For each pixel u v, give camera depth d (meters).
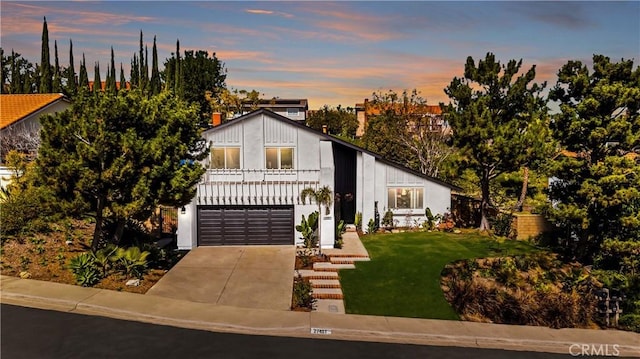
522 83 24.66
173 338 12.05
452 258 20.66
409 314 14.93
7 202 19.41
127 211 15.77
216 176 23.78
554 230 24.31
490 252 21.70
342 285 17.34
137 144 15.58
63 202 15.38
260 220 22.67
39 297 14.05
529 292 17.02
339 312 14.93
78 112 16.17
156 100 17.91
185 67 56.16
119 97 16.64
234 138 23.77
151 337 12.04
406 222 27.36
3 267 16.09
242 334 12.62
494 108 25.55
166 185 16.78
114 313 13.59
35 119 29.12
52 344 11.28
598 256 20.22
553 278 18.50
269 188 22.39
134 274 16.45
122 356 10.80
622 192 18.44
